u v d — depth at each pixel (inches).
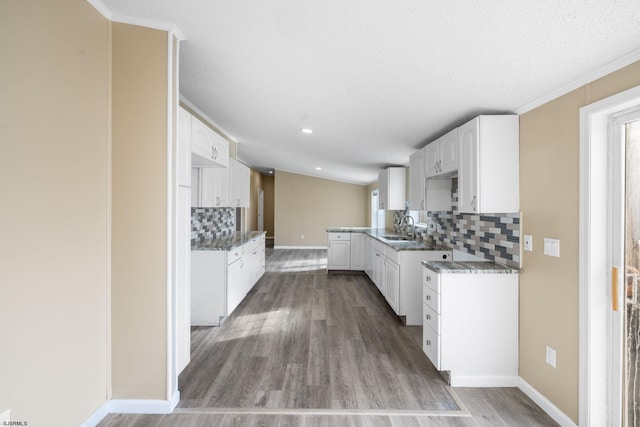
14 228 48.0
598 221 63.1
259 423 69.6
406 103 91.7
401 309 130.9
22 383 50.0
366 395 80.7
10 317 47.9
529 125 81.4
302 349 107.2
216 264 129.4
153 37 68.8
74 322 60.2
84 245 62.4
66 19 56.5
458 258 122.3
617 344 62.0
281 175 373.4
